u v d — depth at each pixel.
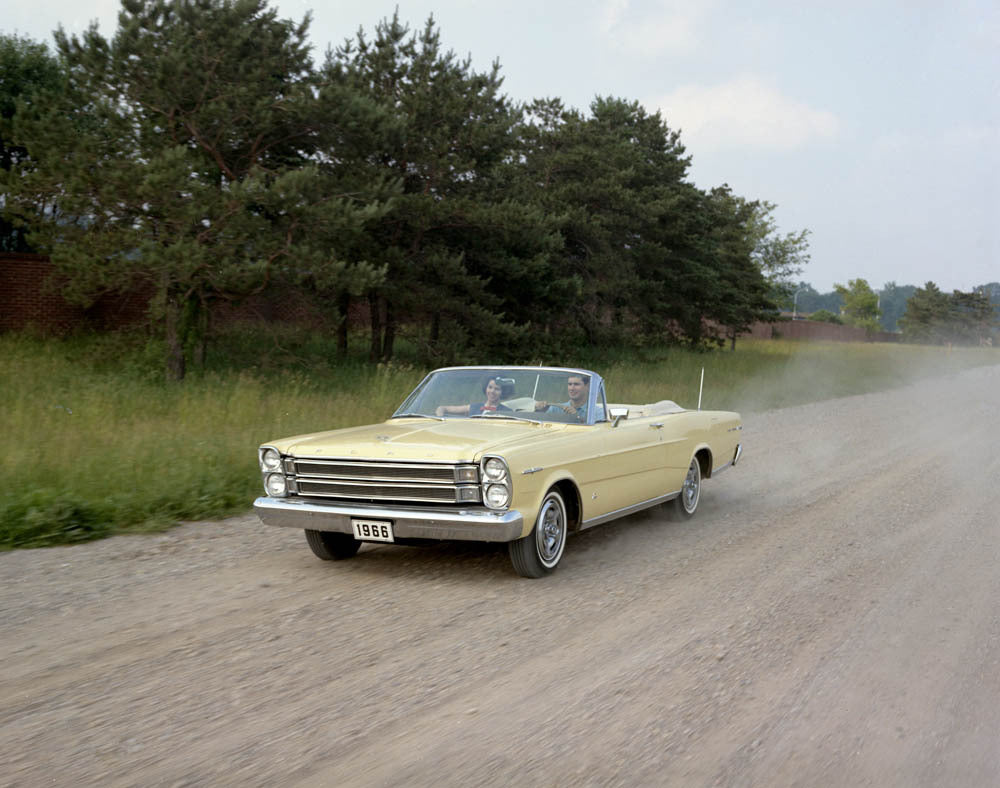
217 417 11.80
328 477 5.89
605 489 6.54
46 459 8.64
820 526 7.88
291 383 15.95
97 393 13.15
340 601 5.33
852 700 3.83
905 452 13.24
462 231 21.25
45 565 6.10
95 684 3.91
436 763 3.17
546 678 4.06
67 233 15.79
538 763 3.18
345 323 21.88
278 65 16.52
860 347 61.31
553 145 28.39
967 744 3.39
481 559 6.49
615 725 3.53
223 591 5.52
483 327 20.98
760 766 3.18
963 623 4.99
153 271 15.23
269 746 3.29
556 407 6.75
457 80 20.58
